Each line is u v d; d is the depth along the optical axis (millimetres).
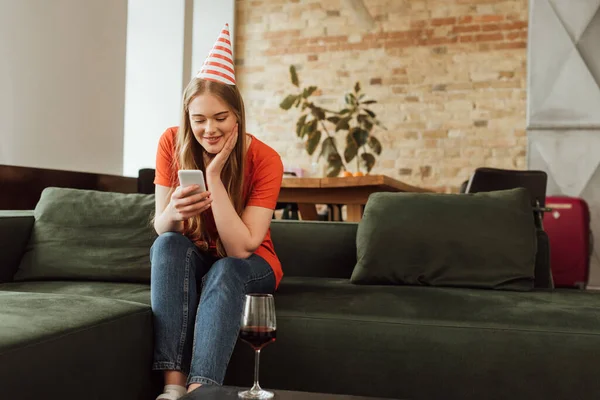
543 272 2354
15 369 1157
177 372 1595
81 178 3926
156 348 1623
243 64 7188
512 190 2318
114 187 4285
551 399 1580
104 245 2293
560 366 1579
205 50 7047
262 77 7125
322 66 6949
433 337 1648
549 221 5551
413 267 2197
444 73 6609
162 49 5707
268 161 1930
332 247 2527
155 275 1677
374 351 1673
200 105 1784
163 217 1786
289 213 5516
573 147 6137
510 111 6434
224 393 1035
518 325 1626
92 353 1387
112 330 1467
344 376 1688
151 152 5715
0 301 1556
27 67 3637
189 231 1897
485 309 1743
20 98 3584
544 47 6211
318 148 6918
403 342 1659
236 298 1604
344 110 5238
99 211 2363
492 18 6492
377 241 2234
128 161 5750
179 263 1684
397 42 6734
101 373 1418
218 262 1681
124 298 1901
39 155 3750
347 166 6812
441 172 6594
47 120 3814
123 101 4621
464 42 6562
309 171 6938
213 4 7059
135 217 2348
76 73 4078
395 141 6707
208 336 1520
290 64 7051
